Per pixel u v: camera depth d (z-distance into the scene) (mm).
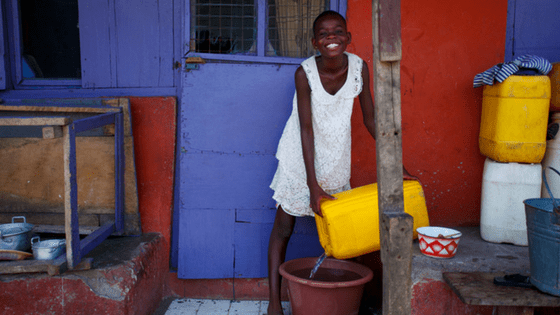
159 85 3045
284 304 3006
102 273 2412
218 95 2971
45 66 3111
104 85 3045
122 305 2396
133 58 3023
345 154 2605
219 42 3014
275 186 2762
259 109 2984
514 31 3006
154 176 3021
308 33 3018
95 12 2990
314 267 2742
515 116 2588
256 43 3016
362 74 2523
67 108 2699
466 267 2379
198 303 3002
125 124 2908
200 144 2988
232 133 2992
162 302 3004
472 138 3062
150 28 3004
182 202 2996
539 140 2592
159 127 3008
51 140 2891
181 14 2963
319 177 2602
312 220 3049
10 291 2340
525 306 2086
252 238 3041
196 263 3023
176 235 3119
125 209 2959
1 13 2977
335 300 2416
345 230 2371
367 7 2943
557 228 1866
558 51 3012
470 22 2980
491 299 1956
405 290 1765
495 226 2688
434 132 3047
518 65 2607
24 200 2924
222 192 3014
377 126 1752
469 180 3092
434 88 3016
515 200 2633
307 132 2465
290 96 2984
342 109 2494
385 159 1763
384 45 1690
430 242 2402
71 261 2344
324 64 2391
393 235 1732
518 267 2350
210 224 3018
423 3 2955
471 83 3018
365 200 2387
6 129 2787
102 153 2887
